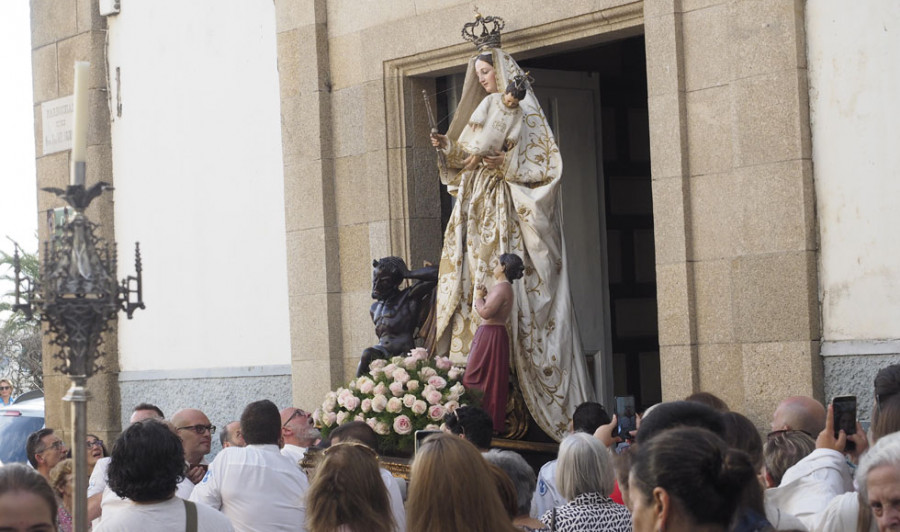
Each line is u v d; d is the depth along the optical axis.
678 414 4.50
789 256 8.79
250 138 12.84
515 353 9.98
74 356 4.79
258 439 7.09
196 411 8.53
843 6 8.60
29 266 27.83
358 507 5.44
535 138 10.29
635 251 12.25
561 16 10.19
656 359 12.23
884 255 8.41
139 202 14.17
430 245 11.45
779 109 8.84
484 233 10.20
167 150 13.80
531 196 10.09
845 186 8.60
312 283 11.98
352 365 11.76
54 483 7.61
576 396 10.24
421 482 4.96
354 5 11.73
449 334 10.40
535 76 11.30
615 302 12.02
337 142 11.91
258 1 12.72
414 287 10.58
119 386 14.44
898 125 8.36
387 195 11.40
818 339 8.72
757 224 8.97
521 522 5.91
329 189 11.90
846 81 8.59
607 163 12.15
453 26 10.91
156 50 13.89
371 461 5.55
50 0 14.88
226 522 5.84
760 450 5.44
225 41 13.07
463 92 10.47
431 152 11.52
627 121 12.33
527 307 10.09
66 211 5.00
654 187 9.54
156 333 13.99
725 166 9.18
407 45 11.23
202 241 13.41
